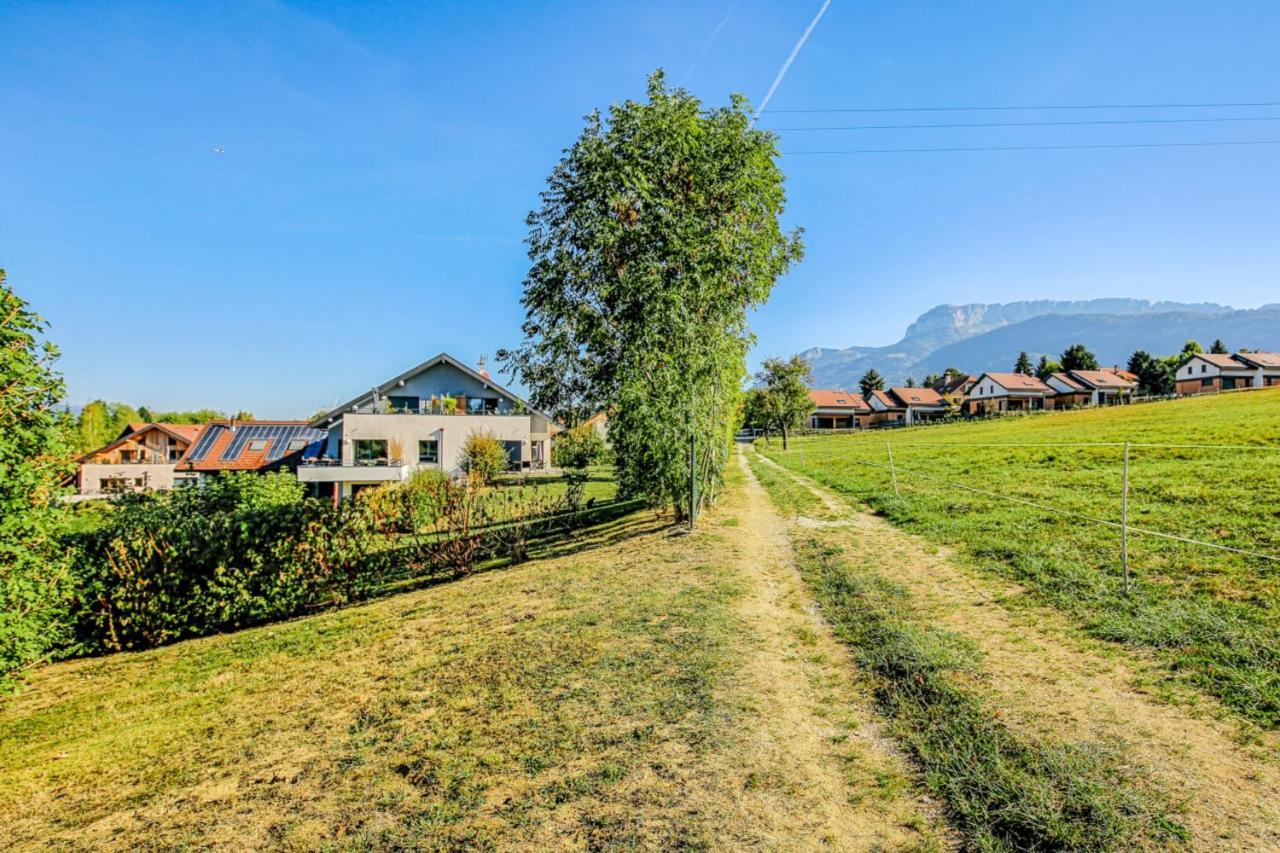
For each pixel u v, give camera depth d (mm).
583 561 11625
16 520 8336
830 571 9500
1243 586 6555
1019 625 6523
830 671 6059
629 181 12438
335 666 7875
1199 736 4273
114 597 10984
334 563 12320
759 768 4402
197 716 7004
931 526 11742
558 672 6293
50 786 5754
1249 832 3369
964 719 4770
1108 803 3670
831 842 3664
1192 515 9922
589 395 14336
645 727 5062
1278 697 4543
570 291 13703
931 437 46219
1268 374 72750
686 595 8484
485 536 15055
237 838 4312
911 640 6305
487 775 4645
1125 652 5621
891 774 4289
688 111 13141
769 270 14062
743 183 13000
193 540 11531
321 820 4375
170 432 44062
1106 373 86188
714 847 3666
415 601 10891
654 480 14102
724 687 5645
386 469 31984
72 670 10062
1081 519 10539
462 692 6176
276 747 5711
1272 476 12102
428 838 4008
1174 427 27812
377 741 5445
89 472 39969
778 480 25391
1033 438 31297
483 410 41531
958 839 3629
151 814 4863
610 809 4090
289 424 46375
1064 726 4535
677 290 12266
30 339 8367
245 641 10242
